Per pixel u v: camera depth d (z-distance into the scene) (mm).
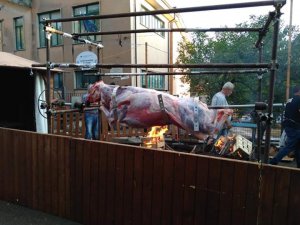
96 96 4367
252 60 14008
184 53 16062
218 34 15383
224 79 13180
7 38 18031
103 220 3277
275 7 3092
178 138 6910
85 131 7109
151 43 16359
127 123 3930
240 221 2564
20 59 9469
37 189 3773
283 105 6391
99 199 3287
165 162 2869
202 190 2713
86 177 3359
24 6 16859
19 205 3953
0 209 3836
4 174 4078
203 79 13867
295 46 15141
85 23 8133
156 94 3865
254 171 2482
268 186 2436
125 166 3090
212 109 3887
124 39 13883
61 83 15461
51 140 3588
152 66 3969
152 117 3793
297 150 5293
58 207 3607
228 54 14594
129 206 3098
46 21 4445
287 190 2359
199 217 2742
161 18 17766
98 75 5879
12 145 3955
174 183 2840
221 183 2625
